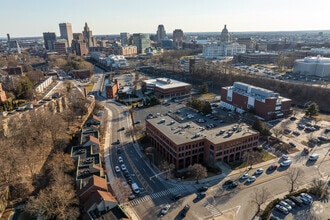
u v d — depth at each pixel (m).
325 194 85.31
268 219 74.88
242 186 92.88
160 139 119.06
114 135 142.25
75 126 149.88
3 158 92.31
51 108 168.00
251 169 104.12
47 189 80.50
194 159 110.31
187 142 105.25
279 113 162.88
